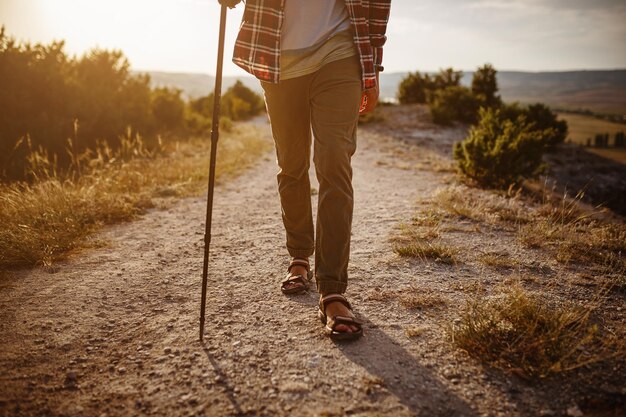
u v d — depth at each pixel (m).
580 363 1.50
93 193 4.31
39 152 6.68
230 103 28.28
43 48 8.45
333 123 1.80
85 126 7.82
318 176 1.87
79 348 1.78
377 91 2.00
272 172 7.24
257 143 11.15
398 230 3.49
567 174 11.53
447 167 7.70
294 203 2.22
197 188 5.48
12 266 2.74
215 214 4.29
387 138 13.41
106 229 3.66
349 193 1.86
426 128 15.73
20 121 7.05
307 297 2.25
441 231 3.44
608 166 13.23
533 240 3.11
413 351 1.71
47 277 2.58
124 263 2.84
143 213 4.26
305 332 1.88
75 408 1.41
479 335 1.73
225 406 1.40
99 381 1.55
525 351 1.61
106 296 2.31
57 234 3.19
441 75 23.69
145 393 1.48
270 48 1.82
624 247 2.96
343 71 1.80
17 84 7.57
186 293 2.35
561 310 1.95
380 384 1.50
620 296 2.21
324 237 1.84
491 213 3.96
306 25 1.80
